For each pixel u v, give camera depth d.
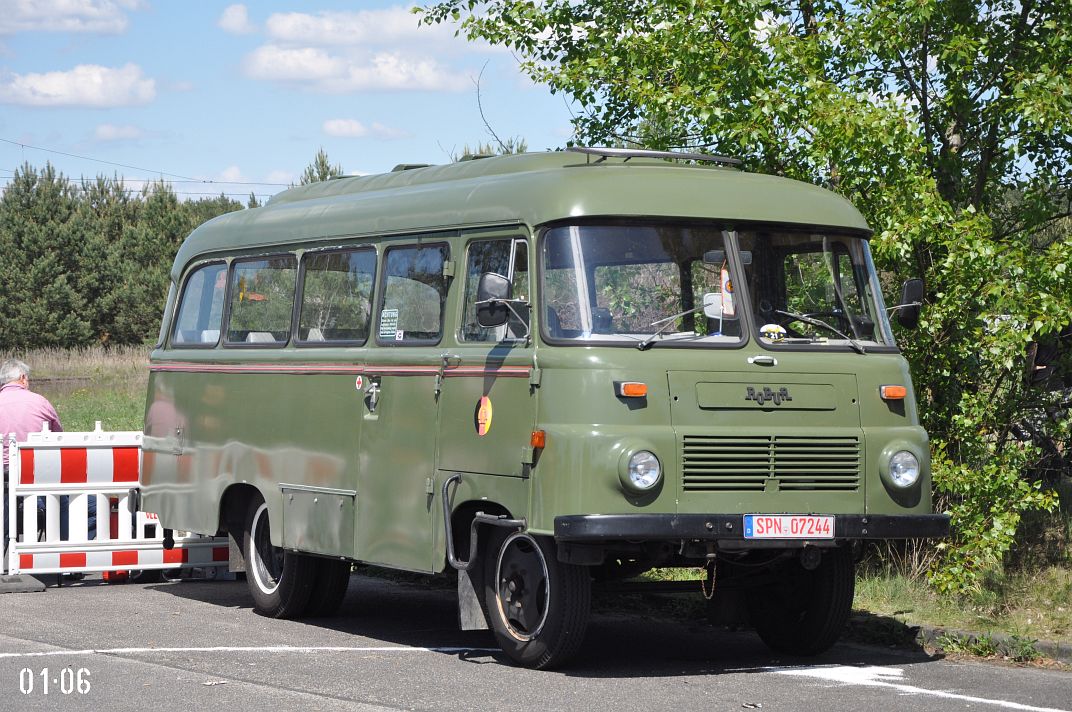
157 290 72.62
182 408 12.42
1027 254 10.77
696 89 11.69
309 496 10.64
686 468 8.31
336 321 10.66
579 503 8.16
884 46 11.56
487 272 9.15
